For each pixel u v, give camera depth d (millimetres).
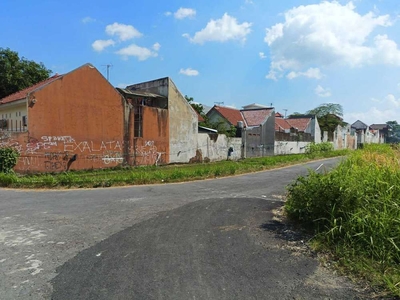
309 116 50844
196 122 25781
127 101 20984
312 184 5910
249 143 31234
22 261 4254
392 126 101875
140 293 3346
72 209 7426
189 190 10422
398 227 4184
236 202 8094
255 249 4609
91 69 18453
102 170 18406
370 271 3746
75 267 4035
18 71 25359
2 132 15023
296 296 3281
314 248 4562
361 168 7297
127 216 6676
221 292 3357
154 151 22281
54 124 16719
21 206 7820
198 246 4738
